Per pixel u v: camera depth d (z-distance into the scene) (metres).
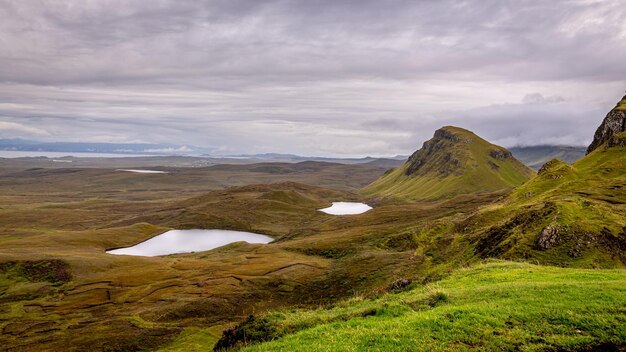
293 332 27.56
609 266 58.12
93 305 114.38
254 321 30.88
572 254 62.50
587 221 69.56
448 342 21.34
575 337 21.34
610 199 90.69
